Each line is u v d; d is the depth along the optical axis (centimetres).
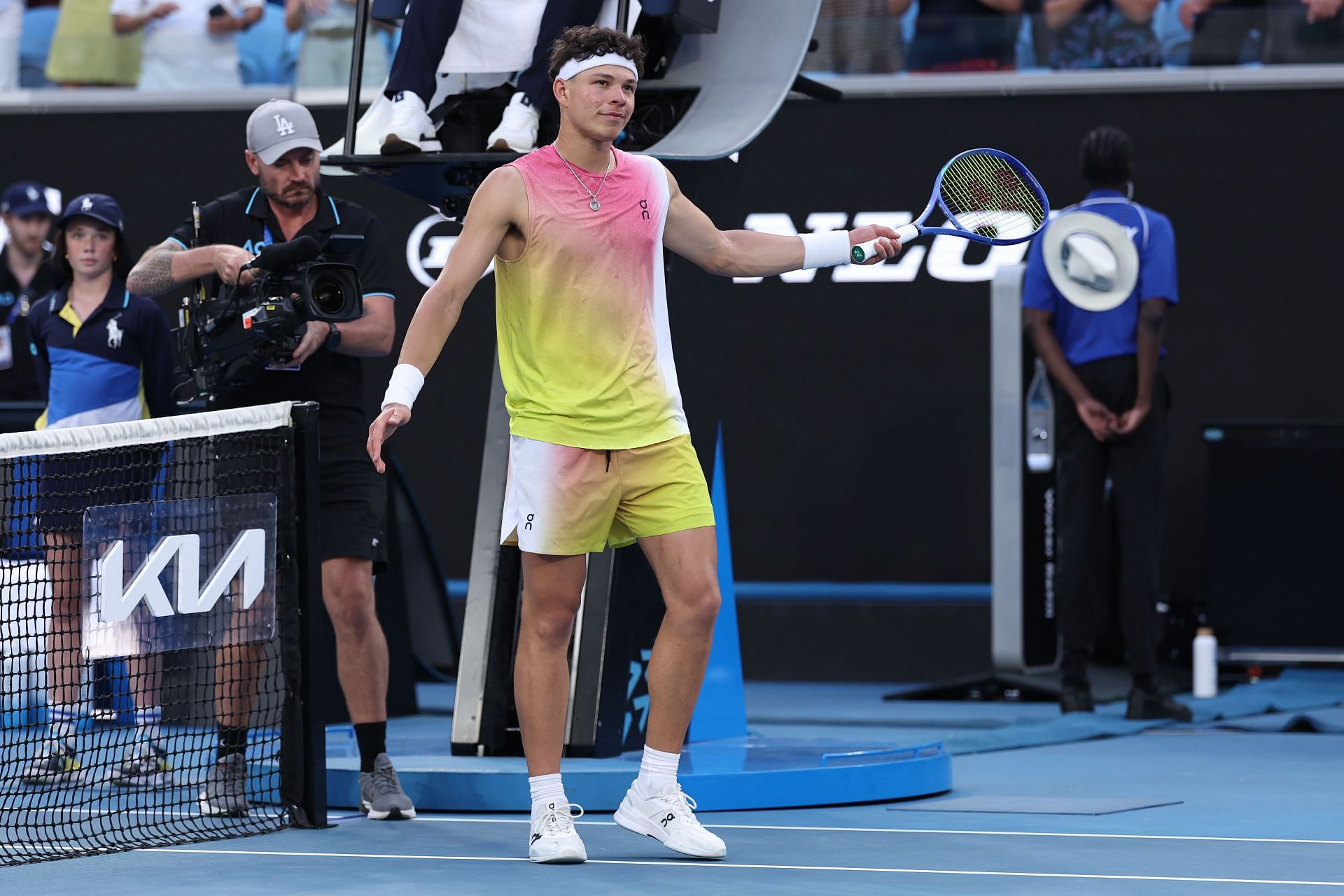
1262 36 3228
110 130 3544
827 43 3347
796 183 3356
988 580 3275
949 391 3291
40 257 3228
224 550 1483
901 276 3303
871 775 1630
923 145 3319
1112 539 2966
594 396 1288
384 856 1326
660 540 1311
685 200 1360
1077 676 2497
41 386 2103
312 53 3469
